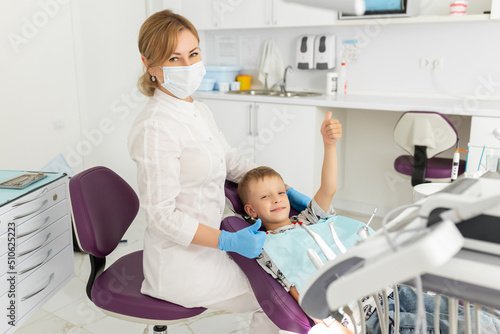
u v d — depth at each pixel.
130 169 3.52
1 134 2.53
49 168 2.48
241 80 3.79
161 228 1.25
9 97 2.55
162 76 1.31
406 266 0.49
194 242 1.25
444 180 2.69
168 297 1.31
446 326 1.05
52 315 2.11
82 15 2.95
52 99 2.82
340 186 3.57
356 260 0.60
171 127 1.29
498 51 2.92
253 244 1.20
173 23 1.26
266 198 1.52
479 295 0.60
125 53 3.33
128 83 3.38
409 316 1.10
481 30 2.94
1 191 1.54
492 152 1.82
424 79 3.19
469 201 0.58
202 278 1.31
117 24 3.23
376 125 3.37
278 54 3.64
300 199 1.61
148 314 1.30
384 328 0.81
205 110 1.60
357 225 1.41
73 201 1.31
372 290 0.52
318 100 3.06
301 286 1.23
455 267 0.59
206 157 1.33
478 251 0.61
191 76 1.30
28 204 1.55
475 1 2.93
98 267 1.41
